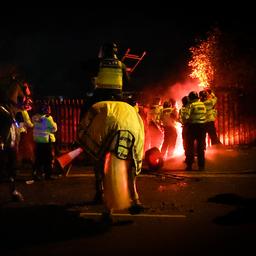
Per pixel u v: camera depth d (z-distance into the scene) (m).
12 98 8.89
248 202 8.73
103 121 6.84
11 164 9.05
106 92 7.52
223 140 18.27
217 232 6.84
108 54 7.71
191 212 8.03
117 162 6.68
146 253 6.02
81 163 14.50
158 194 9.55
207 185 10.45
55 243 6.49
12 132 8.78
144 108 16.75
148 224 7.32
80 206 8.66
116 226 7.25
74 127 18.66
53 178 11.65
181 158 15.17
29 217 7.88
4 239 6.70
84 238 6.69
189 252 6.02
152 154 12.52
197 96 12.57
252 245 6.23
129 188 7.07
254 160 14.31
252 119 18.19
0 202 9.07
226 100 18.25
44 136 11.43
